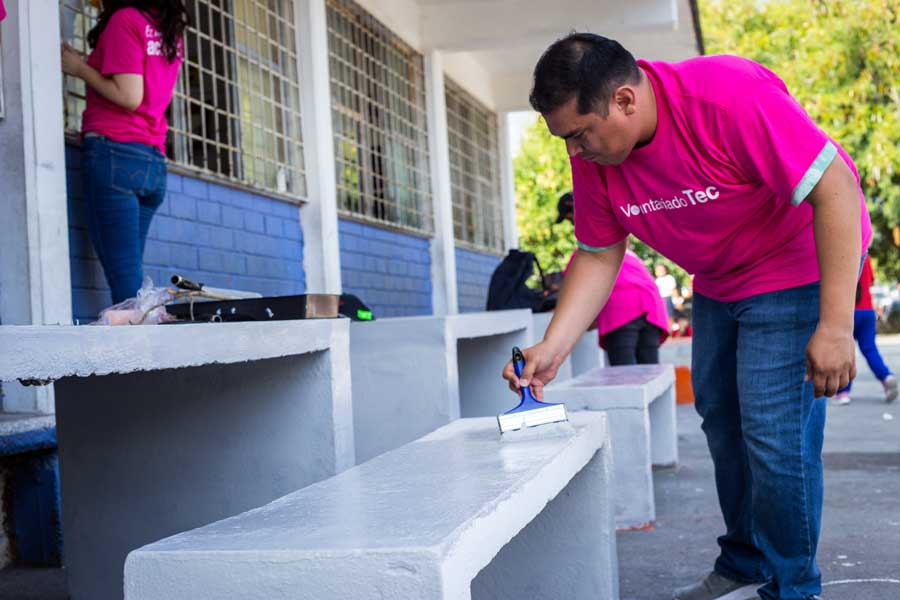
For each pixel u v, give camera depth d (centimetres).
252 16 583
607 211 266
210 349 224
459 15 877
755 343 250
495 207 1167
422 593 127
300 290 633
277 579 132
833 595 283
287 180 620
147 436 284
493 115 1177
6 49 359
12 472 346
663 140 232
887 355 1623
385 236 793
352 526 143
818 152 218
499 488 165
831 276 219
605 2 832
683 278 2427
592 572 249
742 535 280
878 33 2258
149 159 387
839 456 553
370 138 772
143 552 137
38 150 360
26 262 358
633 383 411
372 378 375
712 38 2588
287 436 277
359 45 758
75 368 184
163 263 477
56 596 306
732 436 278
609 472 251
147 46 376
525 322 476
